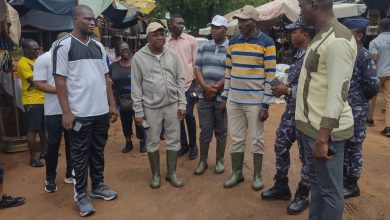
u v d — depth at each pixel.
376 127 7.16
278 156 3.85
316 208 2.87
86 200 3.82
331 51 2.33
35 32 8.05
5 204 3.97
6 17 5.10
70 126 3.61
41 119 5.20
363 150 5.67
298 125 2.69
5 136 6.14
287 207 3.77
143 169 5.09
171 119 4.37
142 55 4.24
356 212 3.70
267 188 4.32
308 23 2.56
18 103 6.04
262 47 3.91
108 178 4.76
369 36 10.52
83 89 3.66
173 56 4.33
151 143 4.36
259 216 3.69
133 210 3.88
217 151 4.80
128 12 11.70
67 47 3.56
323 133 2.35
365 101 3.76
